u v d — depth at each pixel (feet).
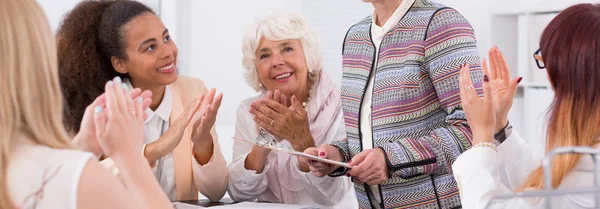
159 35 7.63
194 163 7.96
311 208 7.27
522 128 13.50
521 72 13.02
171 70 7.69
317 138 8.30
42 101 3.74
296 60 8.27
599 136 4.65
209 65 15.11
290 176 8.33
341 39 16.55
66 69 7.59
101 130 4.09
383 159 6.75
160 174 7.93
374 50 7.15
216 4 15.07
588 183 4.46
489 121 5.21
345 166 6.85
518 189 4.82
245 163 8.23
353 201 8.77
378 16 7.21
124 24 7.51
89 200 3.66
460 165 5.15
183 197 8.02
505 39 13.61
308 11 16.20
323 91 8.41
